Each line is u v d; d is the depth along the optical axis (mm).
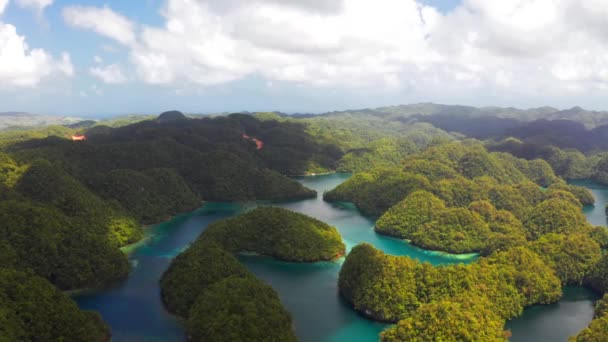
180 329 108875
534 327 113750
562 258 138750
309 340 105438
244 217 168500
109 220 168625
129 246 168125
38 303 95438
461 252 163875
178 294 117312
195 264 124250
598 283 133375
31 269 118250
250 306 100250
